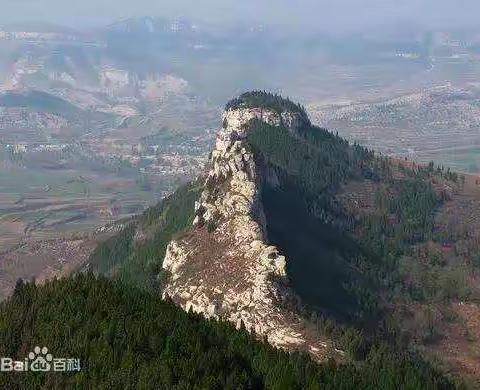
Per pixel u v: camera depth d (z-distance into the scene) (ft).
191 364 589.73
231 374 584.40
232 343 654.53
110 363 584.40
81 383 563.07
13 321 646.74
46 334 618.44
